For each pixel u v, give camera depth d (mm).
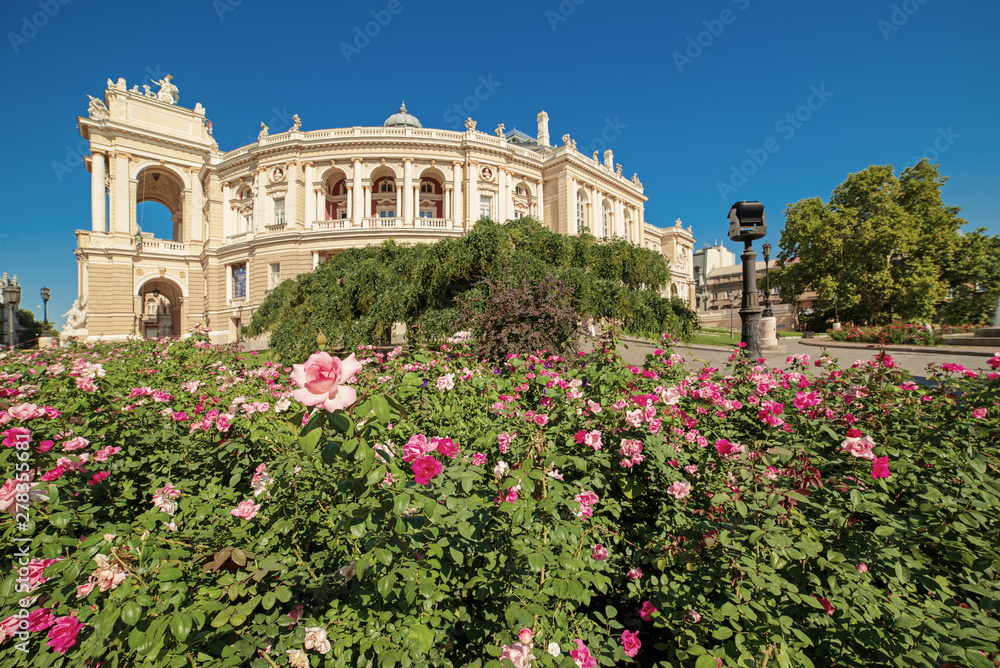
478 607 2480
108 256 39094
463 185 38062
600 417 3307
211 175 40031
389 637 1869
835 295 32344
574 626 2326
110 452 2910
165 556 1935
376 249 22219
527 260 14555
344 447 1673
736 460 2779
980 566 2092
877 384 3875
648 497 3174
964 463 2783
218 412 3906
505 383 4645
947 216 32312
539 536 2270
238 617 1764
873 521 2639
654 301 18812
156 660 1694
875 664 1992
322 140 35562
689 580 2469
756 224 8984
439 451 2088
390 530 1980
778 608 2148
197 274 43062
